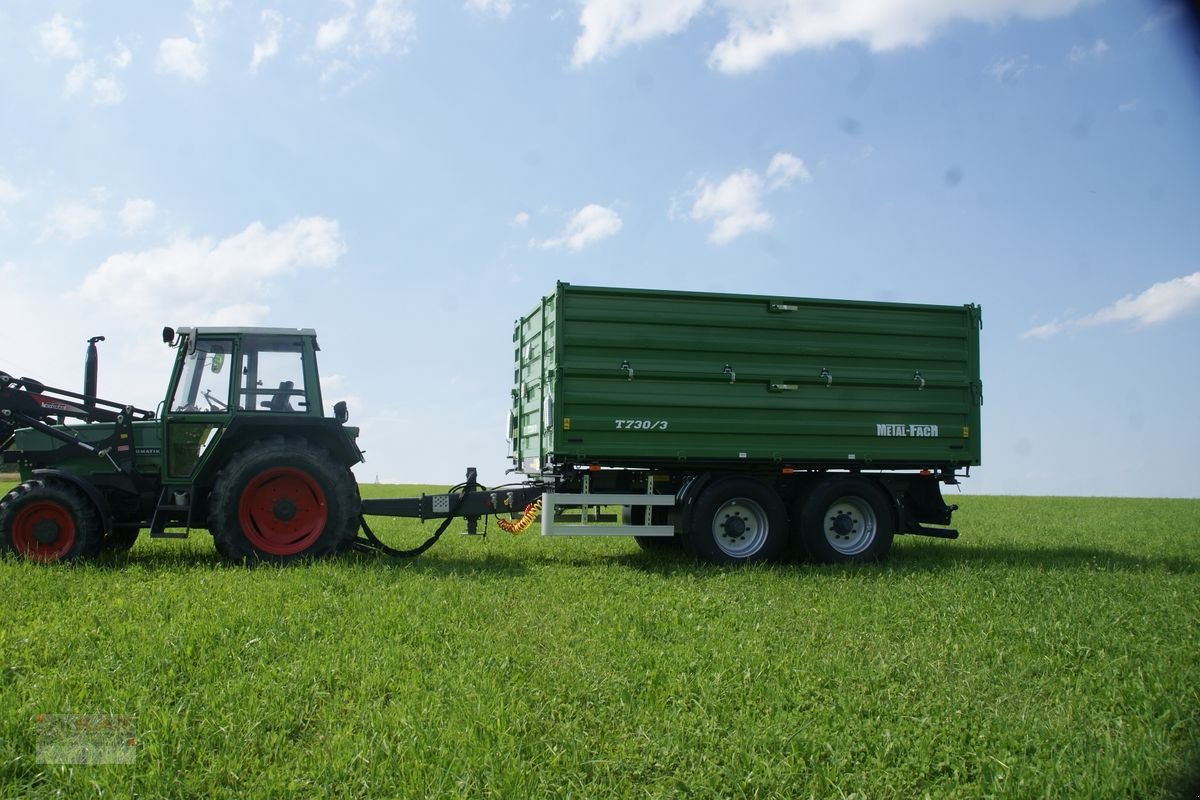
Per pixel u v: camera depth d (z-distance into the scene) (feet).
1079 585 29.68
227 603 22.76
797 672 18.17
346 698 16.17
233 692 15.98
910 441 37.91
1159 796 12.73
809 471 38.27
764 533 35.91
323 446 33.83
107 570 29.48
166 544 38.60
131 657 17.97
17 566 28.81
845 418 37.14
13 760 13.11
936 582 30.12
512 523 39.78
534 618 22.85
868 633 22.17
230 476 31.40
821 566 34.94
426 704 15.47
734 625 22.81
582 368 34.40
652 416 35.09
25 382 33.65
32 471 33.01
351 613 22.61
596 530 35.01
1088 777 12.94
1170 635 22.29
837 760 13.88
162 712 14.85
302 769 13.25
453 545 40.98
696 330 35.65
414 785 12.48
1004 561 36.65
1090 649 20.67
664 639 21.15
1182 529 57.21
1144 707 16.47
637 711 15.76
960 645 20.90
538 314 37.65
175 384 32.86
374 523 54.70
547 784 12.76
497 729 14.47
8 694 15.61
